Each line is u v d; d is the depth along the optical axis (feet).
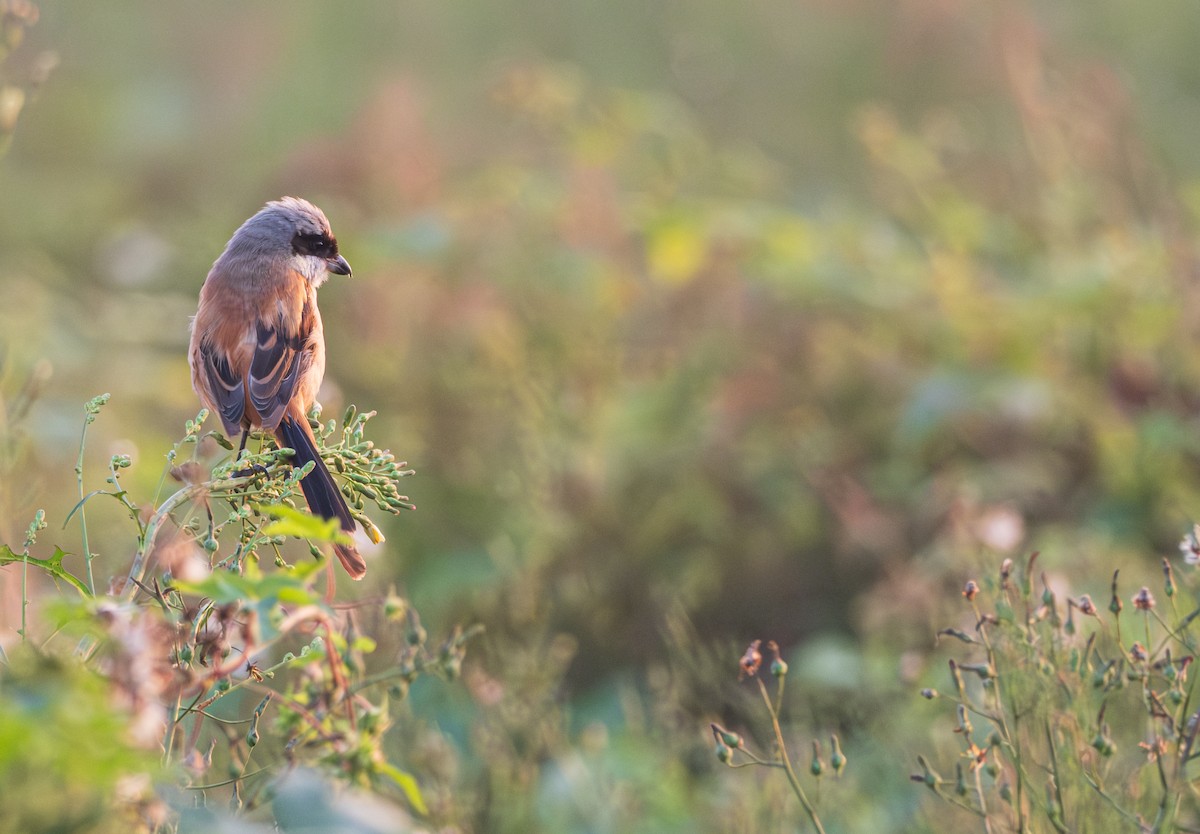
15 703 11.00
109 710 11.12
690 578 32.99
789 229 41.34
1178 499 33.04
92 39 64.59
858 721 27.73
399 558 32.55
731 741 18.30
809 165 57.06
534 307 39.45
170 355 43.14
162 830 13.26
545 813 25.44
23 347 38.70
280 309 24.26
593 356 38.70
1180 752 17.83
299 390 24.25
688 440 35.55
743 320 38.09
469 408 36.76
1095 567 29.81
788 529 34.14
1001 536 26.40
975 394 35.24
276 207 25.54
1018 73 45.73
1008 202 45.34
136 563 15.62
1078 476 34.65
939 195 45.39
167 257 47.21
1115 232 40.37
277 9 65.41
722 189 47.83
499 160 50.88
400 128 47.44
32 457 33.71
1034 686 19.08
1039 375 36.83
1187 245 38.34
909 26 57.16
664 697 29.04
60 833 11.50
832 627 32.81
